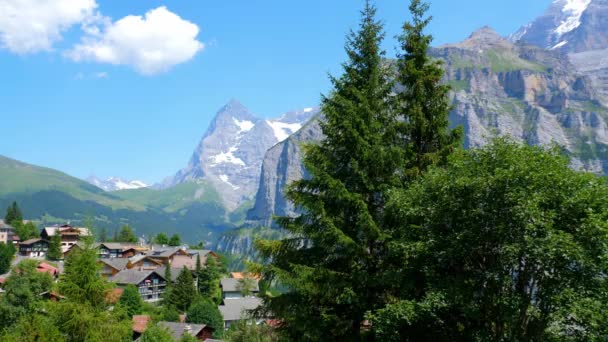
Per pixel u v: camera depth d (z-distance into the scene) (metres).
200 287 124.62
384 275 17.19
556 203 15.66
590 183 15.59
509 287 15.96
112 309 26.11
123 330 25.16
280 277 18.47
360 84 21.23
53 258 152.62
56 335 22.83
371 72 21.02
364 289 18.62
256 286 118.50
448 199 16.70
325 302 19.02
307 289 17.61
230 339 41.31
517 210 14.70
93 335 23.69
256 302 107.38
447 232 17.36
